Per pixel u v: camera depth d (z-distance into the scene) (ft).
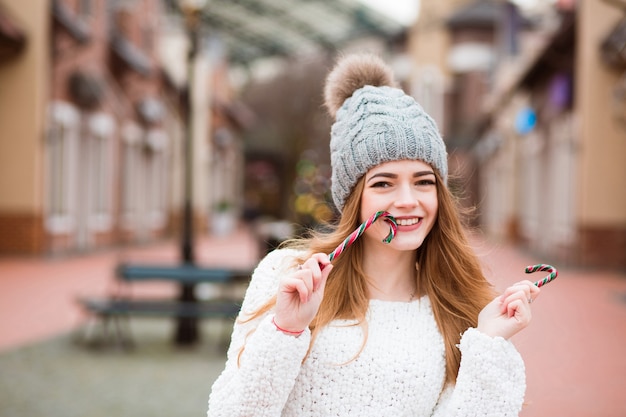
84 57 58.34
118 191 68.39
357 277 6.32
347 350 5.93
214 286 35.06
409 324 6.24
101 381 19.47
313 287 5.49
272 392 5.42
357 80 6.82
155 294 36.65
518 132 72.43
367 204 6.20
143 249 66.54
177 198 90.94
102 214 64.28
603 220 45.93
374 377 5.88
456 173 7.95
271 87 120.88
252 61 146.00
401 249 6.16
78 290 36.37
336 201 6.59
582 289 35.70
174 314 24.06
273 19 123.85
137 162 75.46
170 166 89.92
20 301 32.50
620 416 14.82
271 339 5.43
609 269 45.34
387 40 120.06
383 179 6.08
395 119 6.06
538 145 63.57
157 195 83.66
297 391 5.87
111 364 21.61
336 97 6.89
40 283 38.42
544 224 60.49
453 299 6.46
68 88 55.21
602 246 45.91
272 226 44.55
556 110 55.21
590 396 16.38
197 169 94.58
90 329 27.09
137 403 17.31
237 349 6.08
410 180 6.14
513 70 77.77
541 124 62.34
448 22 111.86
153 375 20.36
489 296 6.58
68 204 56.08
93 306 24.79
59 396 17.80
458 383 5.88
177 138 90.84
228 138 111.45
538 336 23.35
